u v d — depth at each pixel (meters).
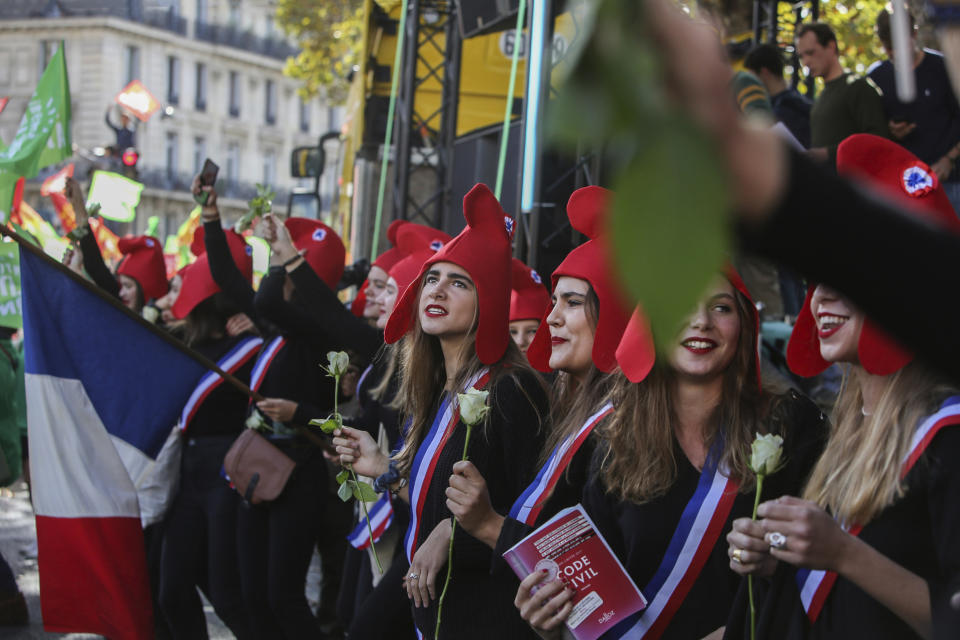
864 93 5.33
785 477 2.53
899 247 0.59
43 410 4.71
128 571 4.72
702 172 0.43
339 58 30.25
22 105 33.84
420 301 3.40
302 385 4.86
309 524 4.66
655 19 0.44
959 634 1.52
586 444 2.82
